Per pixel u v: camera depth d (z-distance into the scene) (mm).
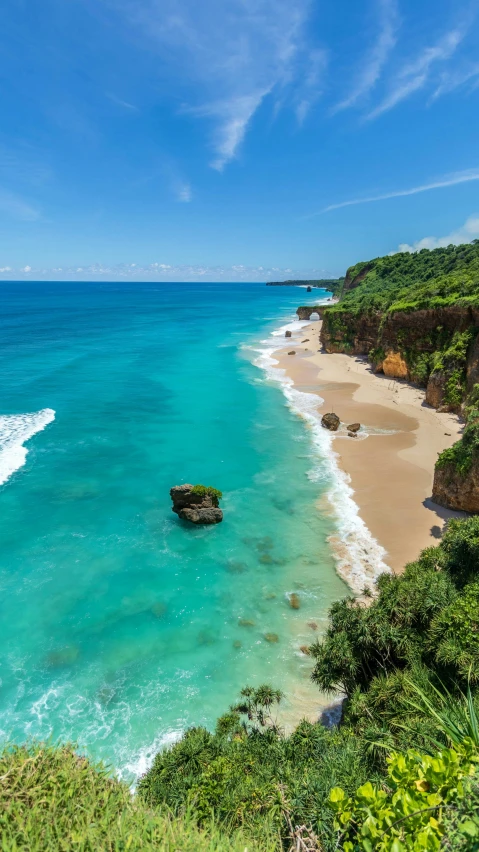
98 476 35844
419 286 71500
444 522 28547
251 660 19812
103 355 84875
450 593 15914
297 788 10867
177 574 25016
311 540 27656
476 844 4398
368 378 65688
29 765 7289
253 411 52438
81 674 19188
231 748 14109
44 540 27719
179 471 36906
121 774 15258
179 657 20016
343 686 17141
